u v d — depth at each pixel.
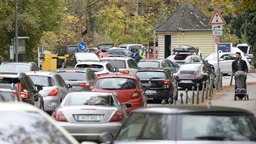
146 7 166.75
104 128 32.66
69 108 33.09
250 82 86.38
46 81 50.62
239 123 18.69
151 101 62.19
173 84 62.59
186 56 103.88
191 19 132.38
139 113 20.53
